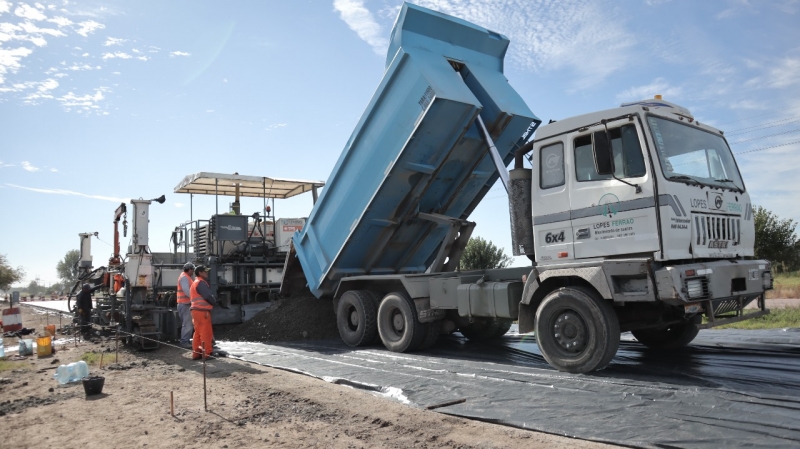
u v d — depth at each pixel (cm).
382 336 919
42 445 447
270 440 440
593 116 632
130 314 1095
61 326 1691
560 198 656
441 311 870
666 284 545
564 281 668
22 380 759
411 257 1044
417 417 491
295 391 624
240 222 1250
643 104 616
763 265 635
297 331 1109
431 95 767
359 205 920
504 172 795
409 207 906
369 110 873
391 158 847
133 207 1154
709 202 602
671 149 596
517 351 841
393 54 830
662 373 605
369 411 520
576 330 619
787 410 434
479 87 845
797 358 674
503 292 727
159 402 590
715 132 677
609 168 598
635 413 455
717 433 393
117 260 1396
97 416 537
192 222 1359
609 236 604
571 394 528
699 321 648
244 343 1079
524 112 856
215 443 436
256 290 1273
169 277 1195
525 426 443
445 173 905
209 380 712
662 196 559
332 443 428
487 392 560
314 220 1033
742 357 696
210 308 930
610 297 584
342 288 1028
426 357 820
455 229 930
